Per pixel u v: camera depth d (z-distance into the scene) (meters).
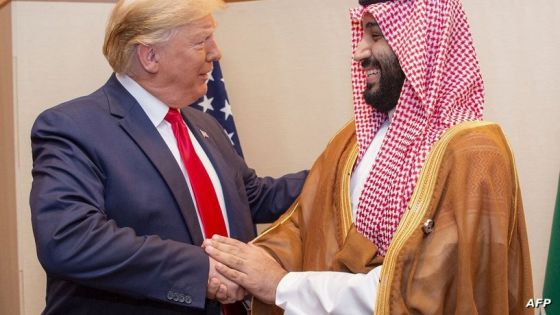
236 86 3.66
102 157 2.16
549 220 3.09
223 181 2.44
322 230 2.25
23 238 3.24
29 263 3.25
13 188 3.26
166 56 2.27
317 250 2.24
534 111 3.12
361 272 2.06
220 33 3.66
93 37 3.26
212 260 2.13
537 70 3.11
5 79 3.26
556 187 3.07
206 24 2.31
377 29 2.22
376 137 2.32
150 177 2.21
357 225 2.19
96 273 2.03
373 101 2.23
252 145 3.67
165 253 2.07
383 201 2.13
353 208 2.26
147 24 2.24
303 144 3.59
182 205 2.22
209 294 2.13
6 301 3.32
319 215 2.29
